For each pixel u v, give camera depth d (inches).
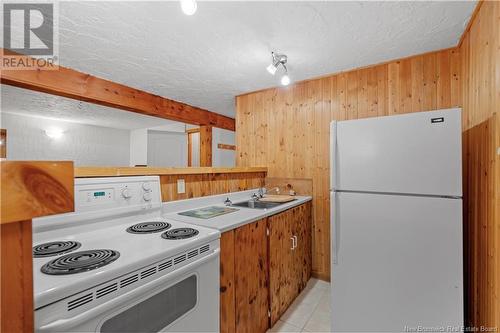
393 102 89.8
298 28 68.2
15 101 146.5
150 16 62.4
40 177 19.3
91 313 28.5
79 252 37.9
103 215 52.7
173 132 239.8
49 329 25.3
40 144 197.5
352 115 98.0
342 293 61.7
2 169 17.2
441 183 51.6
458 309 49.8
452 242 50.4
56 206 20.2
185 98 137.5
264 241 69.3
